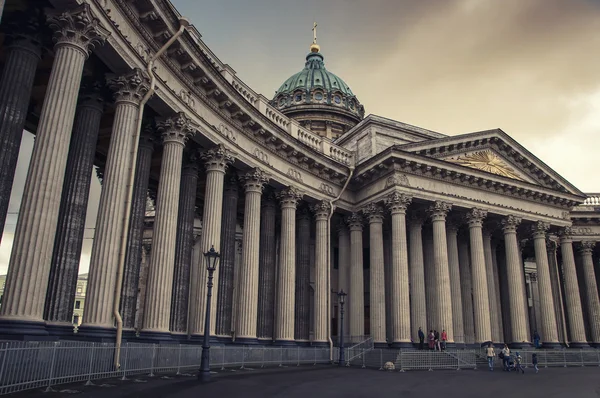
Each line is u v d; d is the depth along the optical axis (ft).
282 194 108.27
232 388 51.01
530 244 164.25
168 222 73.61
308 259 118.21
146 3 66.59
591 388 66.74
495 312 133.39
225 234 97.55
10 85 55.52
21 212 49.39
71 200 62.90
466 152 129.90
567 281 143.33
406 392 56.39
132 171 64.49
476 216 125.59
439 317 113.19
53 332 57.31
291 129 115.14
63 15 54.75
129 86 66.23
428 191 119.34
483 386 66.39
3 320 45.91
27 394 39.58
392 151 114.42
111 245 60.59
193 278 131.85
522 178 138.92
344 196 124.36
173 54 75.46
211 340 81.71
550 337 130.62
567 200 142.61
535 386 68.03
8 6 56.59
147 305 70.38
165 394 43.78
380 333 112.16
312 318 133.49
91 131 66.80
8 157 53.78
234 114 91.81
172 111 76.43
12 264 47.88
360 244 124.36
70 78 54.29
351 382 64.44
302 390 52.80
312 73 226.17
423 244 133.28
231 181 100.53
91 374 49.14
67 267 60.54
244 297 92.99
